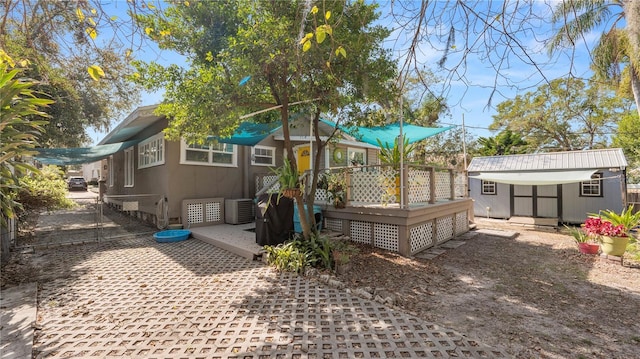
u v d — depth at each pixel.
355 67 5.45
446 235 9.04
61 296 4.40
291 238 6.98
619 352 3.19
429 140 21.59
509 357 3.00
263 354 2.97
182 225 9.28
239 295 4.48
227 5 5.61
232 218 10.04
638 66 8.96
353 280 5.25
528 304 4.46
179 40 5.50
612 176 11.60
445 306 4.35
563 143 22.09
